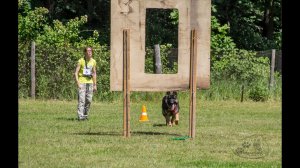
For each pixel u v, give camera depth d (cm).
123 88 1507
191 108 1506
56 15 3944
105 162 1177
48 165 1141
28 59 2628
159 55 2652
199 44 1529
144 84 1528
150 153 1279
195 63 1513
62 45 2742
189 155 1264
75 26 3041
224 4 3994
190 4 1520
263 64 2927
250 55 2886
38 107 2273
